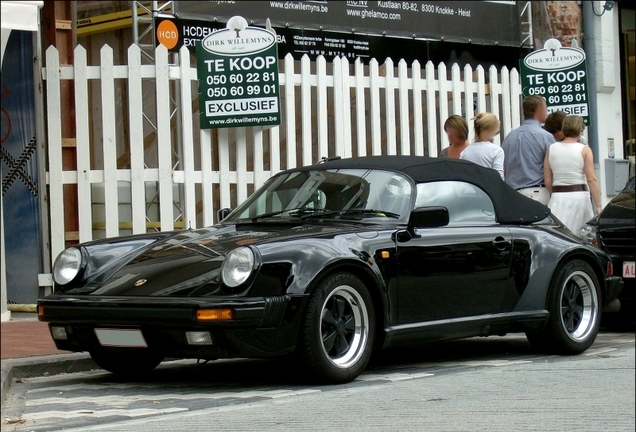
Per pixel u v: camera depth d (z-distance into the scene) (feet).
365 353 26.25
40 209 42.39
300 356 24.99
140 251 27.50
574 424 21.21
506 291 29.99
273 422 21.48
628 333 38.40
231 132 43.68
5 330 36.81
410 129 49.75
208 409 23.16
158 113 42.29
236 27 42.19
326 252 25.27
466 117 50.75
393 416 22.06
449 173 29.91
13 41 42.42
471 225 29.48
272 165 43.70
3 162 42.78
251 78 42.24
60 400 24.88
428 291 27.78
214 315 23.57
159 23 46.73
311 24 51.16
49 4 44.06
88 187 42.16
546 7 59.98
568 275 31.40
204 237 27.58
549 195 40.27
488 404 23.47
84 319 25.20
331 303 25.64
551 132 43.04
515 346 34.58
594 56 59.77
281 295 24.31
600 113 60.03
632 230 37.32
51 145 42.04
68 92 43.29
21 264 42.68
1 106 42.75
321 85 45.39
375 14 53.52
